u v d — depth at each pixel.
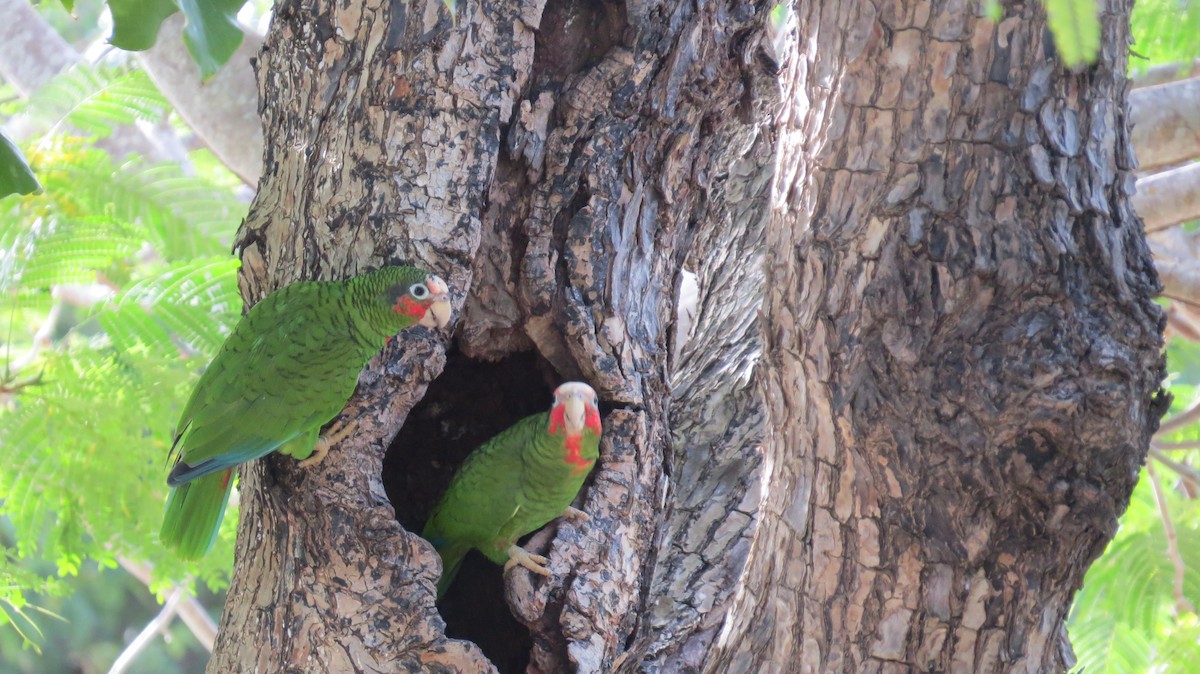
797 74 7.92
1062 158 6.98
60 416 11.37
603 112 8.03
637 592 8.11
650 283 8.52
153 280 11.70
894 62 7.18
